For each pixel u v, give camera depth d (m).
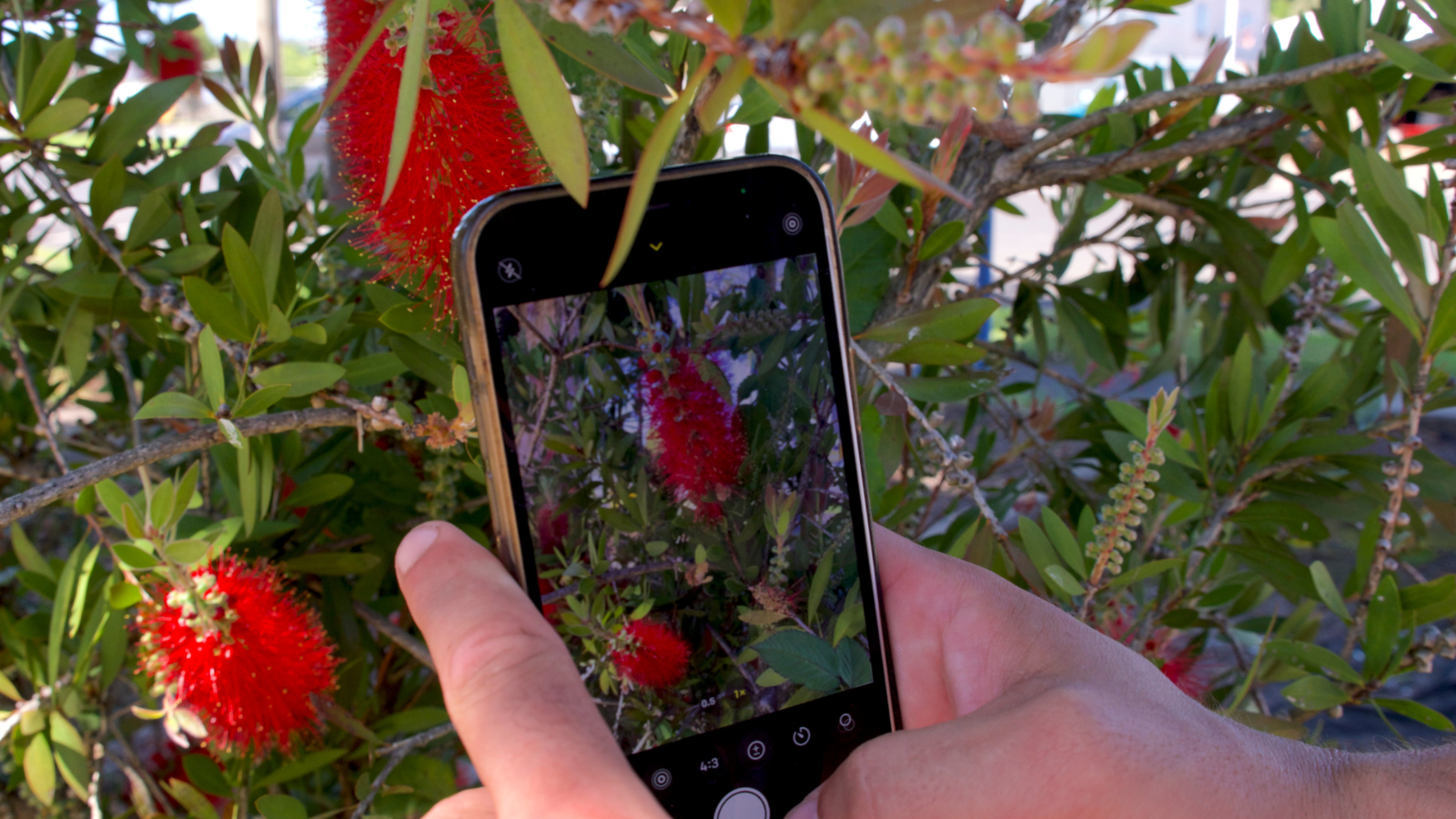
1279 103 1.21
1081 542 1.09
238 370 0.90
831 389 0.85
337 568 1.09
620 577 0.80
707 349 0.81
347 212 1.26
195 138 1.20
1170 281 1.61
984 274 1.93
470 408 0.82
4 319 1.12
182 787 1.02
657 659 0.81
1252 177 1.61
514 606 0.67
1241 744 0.74
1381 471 1.20
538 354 0.76
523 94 0.47
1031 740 0.70
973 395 1.05
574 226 0.77
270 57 4.44
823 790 0.77
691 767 0.82
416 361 0.98
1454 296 0.94
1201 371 1.62
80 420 1.61
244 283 0.81
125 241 1.04
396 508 1.25
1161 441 1.11
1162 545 1.36
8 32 1.20
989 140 1.22
